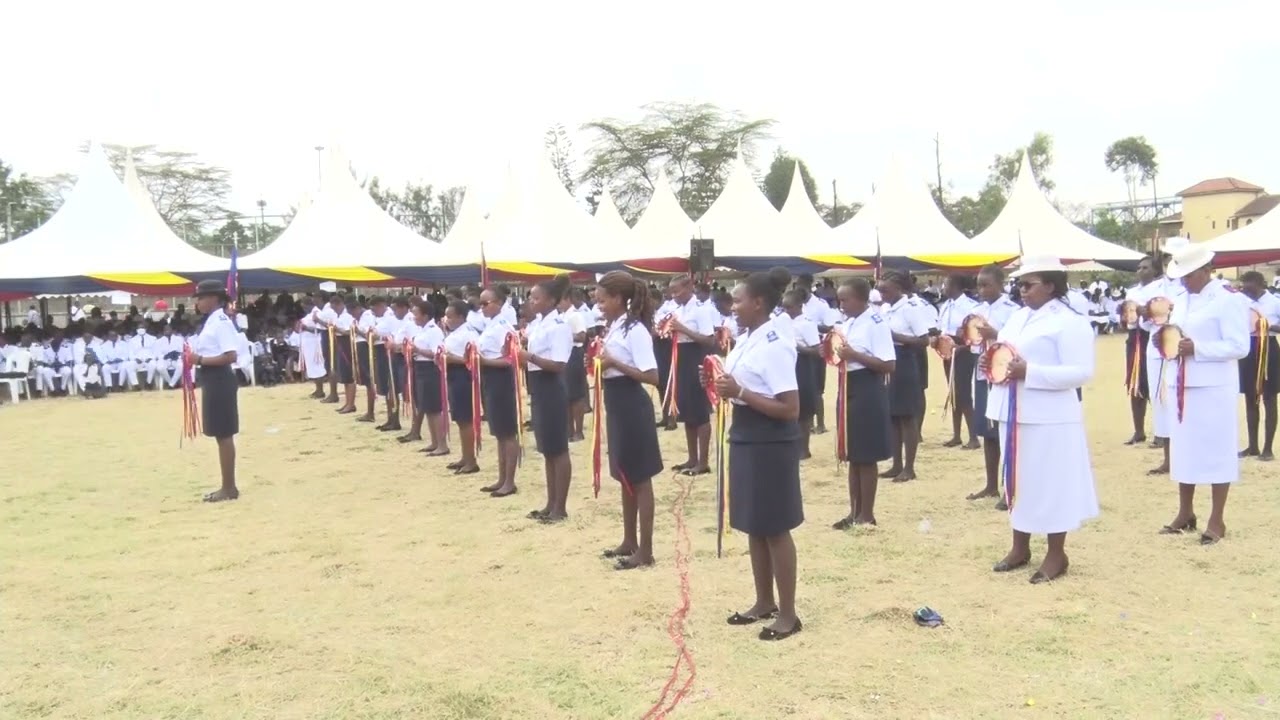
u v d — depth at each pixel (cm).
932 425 1271
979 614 546
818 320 1255
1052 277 585
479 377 1009
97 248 2108
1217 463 664
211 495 925
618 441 648
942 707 429
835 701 439
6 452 1249
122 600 623
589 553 695
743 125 5088
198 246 4791
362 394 1872
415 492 936
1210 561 630
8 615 598
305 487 977
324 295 2052
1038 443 595
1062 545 603
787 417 494
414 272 2217
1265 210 4962
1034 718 416
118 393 1984
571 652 509
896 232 2698
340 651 522
